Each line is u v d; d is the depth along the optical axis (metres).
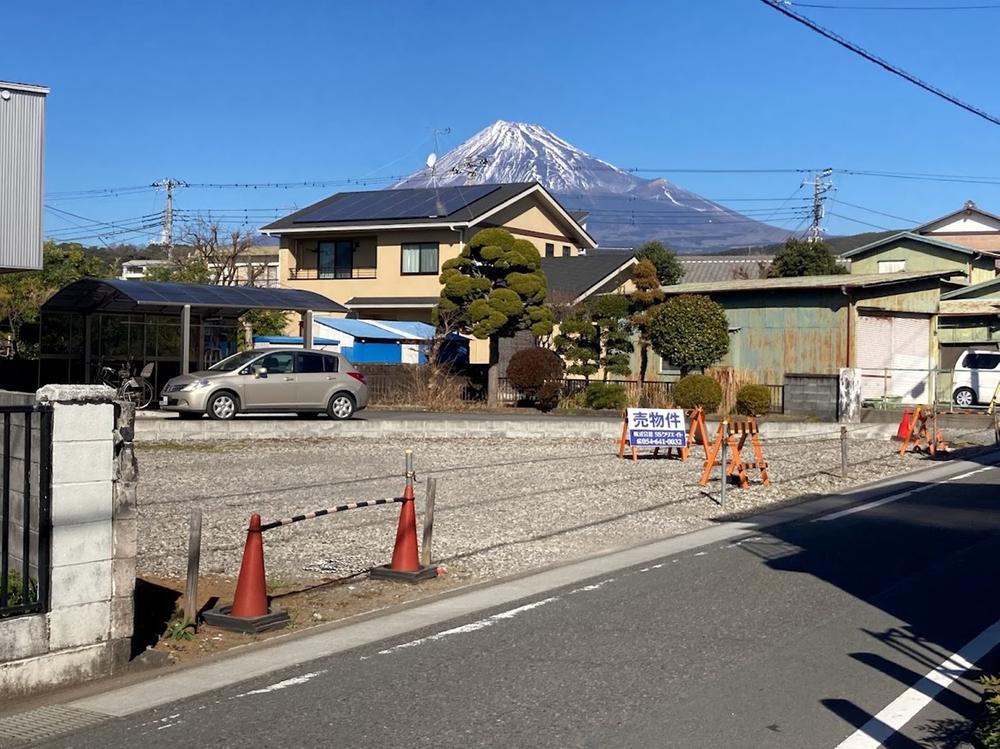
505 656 7.48
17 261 19.39
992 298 41.56
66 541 6.86
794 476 18.47
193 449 20.83
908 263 47.97
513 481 17.48
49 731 6.00
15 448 7.18
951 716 6.23
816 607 8.98
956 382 33.88
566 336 34.50
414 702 6.46
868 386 32.41
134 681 6.98
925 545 12.03
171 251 58.75
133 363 28.69
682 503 15.47
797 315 33.06
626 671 7.10
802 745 5.72
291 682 6.89
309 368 25.42
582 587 9.82
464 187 48.34
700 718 6.14
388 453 21.23
